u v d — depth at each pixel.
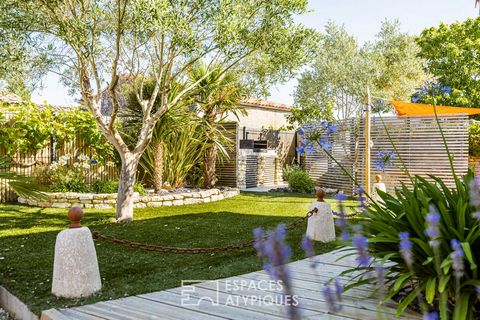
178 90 11.24
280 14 7.78
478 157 14.22
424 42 24.38
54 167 10.79
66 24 6.74
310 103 25.27
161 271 4.64
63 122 11.74
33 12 6.86
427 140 11.52
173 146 12.70
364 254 2.05
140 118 11.61
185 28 6.80
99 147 12.02
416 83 30.02
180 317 3.22
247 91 9.90
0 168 4.64
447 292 2.96
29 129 10.87
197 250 4.30
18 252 5.41
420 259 3.06
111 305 3.50
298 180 14.46
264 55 8.53
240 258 5.21
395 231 3.16
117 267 4.79
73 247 3.76
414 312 3.21
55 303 3.57
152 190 12.10
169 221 8.02
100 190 10.84
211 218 8.44
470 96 21.11
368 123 10.54
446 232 2.86
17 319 3.62
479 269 2.90
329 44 28.42
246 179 16.20
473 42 21.98
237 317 3.21
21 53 6.99
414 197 3.28
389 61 30.88
